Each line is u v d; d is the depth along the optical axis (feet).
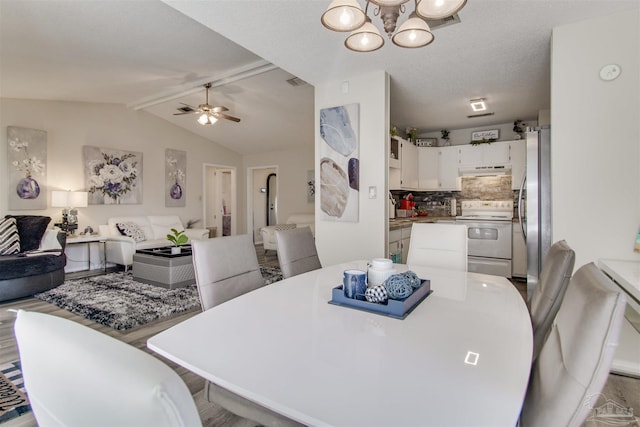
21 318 1.75
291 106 17.76
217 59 12.52
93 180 18.24
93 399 1.30
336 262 11.16
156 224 20.15
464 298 4.66
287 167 25.26
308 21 7.26
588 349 2.05
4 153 15.15
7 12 8.08
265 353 2.96
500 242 15.30
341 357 2.89
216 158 25.41
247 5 6.66
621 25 7.09
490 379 2.53
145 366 1.25
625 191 7.14
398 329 3.53
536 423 2.36
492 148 16.53
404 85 11.38
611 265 6.54
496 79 10.83
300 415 2.12
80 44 10.27
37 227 13.97
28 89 14.26
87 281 14.66
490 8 6.88
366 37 5.24
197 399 6.09
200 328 3.55
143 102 18.78
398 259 12.37
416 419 2.06
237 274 5.57
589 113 7.36
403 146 15.96
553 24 7.49
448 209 18.81
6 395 6.18
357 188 10.66
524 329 3.54
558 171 7.63
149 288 13.42
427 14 4.46
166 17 9.16
